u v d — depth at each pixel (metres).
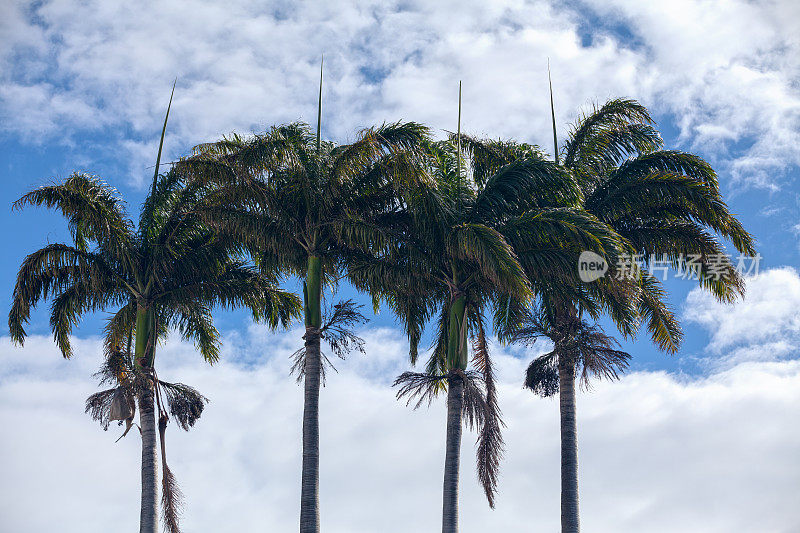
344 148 29.05
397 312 31.47
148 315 30.98
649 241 29.97
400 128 28.91
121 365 30.62
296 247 29.78
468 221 28.53
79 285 30.91
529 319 30.11
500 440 28.78
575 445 30.06
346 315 29.14
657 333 30.70
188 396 31.12
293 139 29.03
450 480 28.16
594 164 31.27
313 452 28.59
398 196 29.14
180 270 31.44
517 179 28.23
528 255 27.64
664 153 30.70
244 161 27.83
